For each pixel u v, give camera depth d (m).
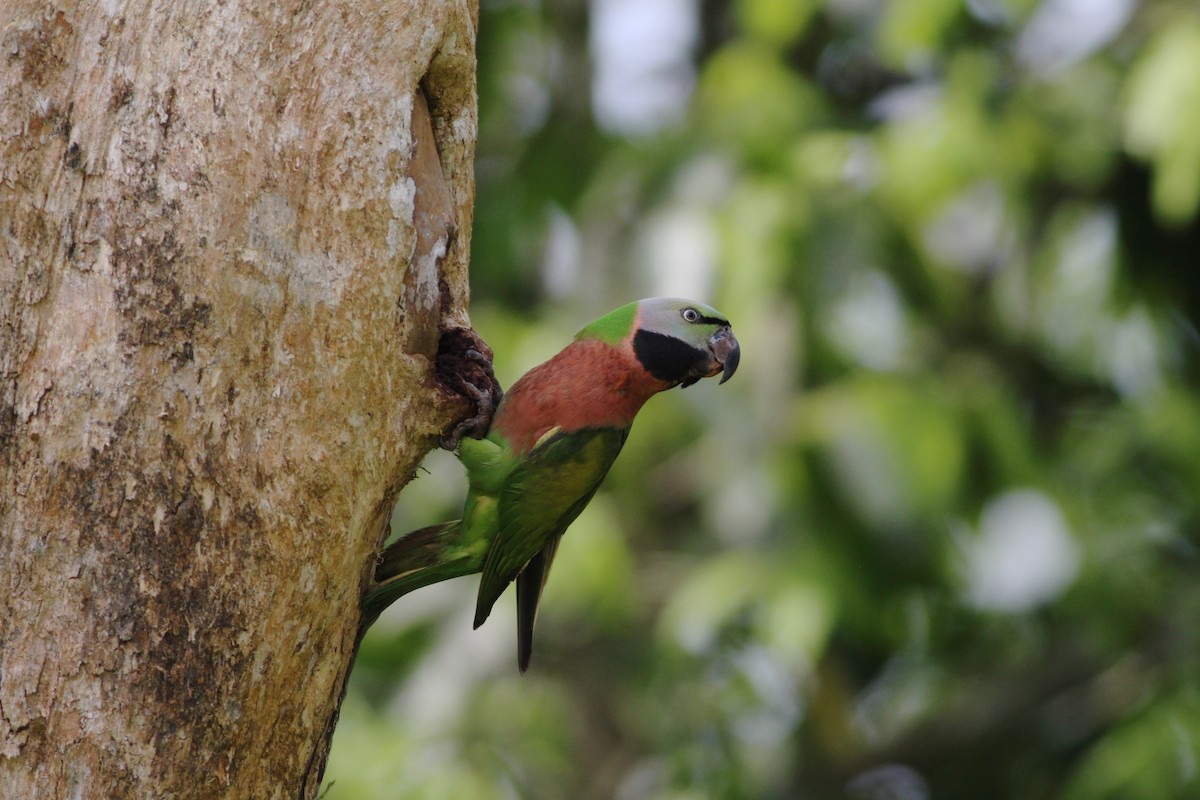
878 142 14.13
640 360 7.08
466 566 6.79
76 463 5.07
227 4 5.46
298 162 5.54
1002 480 14.35
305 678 5.60
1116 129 14.82
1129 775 13.97
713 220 13.17
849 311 13.53
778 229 13.11
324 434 5.54
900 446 13.25
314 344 5.52
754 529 13.66
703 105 14.88
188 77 5.37
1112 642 15.67
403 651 15.23
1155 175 14.42
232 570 5.29
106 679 5.03
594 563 13.68
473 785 13.48
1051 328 16.56
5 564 4.99
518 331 14.40
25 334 5.09
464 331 6.35
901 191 13.60
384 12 5.79
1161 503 16.17
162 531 5.15
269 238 5.43
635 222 13.84
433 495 14.76
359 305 5.63
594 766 15.91
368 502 5.74
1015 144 14.46
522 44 17.30
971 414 14.16
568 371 6.95
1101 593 15.45
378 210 5.71
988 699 16.80
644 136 15.28
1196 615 15.38
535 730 14.42
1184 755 14.06
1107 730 15.92
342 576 5.66
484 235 16.73
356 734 13.66
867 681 17.61
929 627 16.84
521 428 6.78
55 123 5.20
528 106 17.67
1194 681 14.66
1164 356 16.22
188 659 5.18
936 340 15.59
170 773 5.16
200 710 5.21
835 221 13.35
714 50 18.27
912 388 13.80
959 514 14.19
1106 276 15.88
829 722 15.45
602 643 16.06
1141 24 15.33
